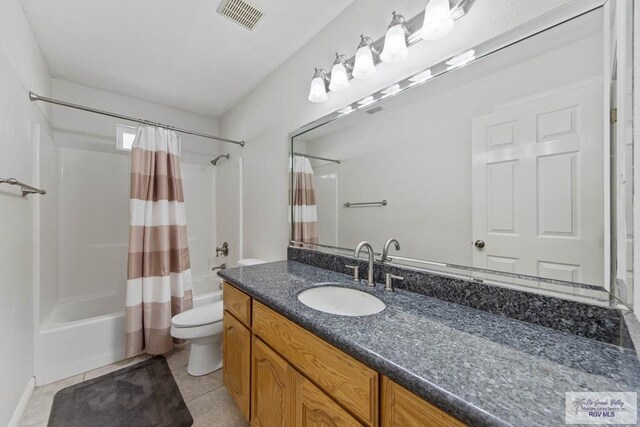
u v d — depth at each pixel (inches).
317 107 67.2
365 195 55.3
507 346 26.3
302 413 35.3
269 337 42.7
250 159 97.7
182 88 96.1
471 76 38.8
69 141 91.0
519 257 34.3
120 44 71.5
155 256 80.7
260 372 44.6
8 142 51.0
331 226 63.5
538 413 17.3
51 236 81.0
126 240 102.3
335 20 62.1
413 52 46.2
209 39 69.7
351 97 58.2
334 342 29.4
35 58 68.1
